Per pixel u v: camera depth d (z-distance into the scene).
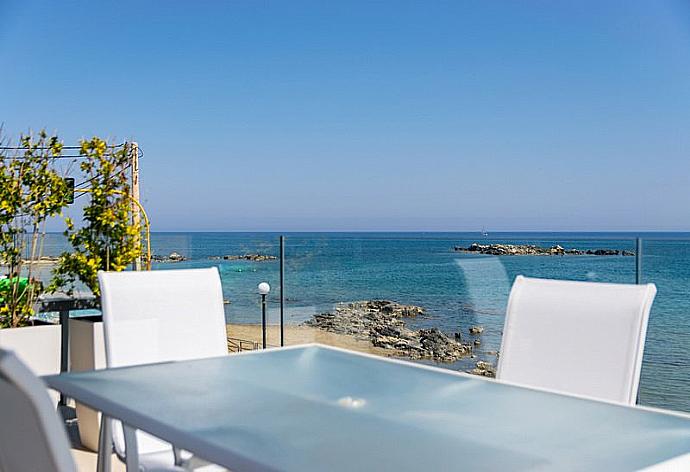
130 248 5.33
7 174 5.05
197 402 2.19
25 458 1.38
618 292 2.72
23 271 5.14
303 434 1.87
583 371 2.71
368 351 5.04
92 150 5.29
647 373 4.07
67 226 5.24
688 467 1.71
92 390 2.34
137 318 3.25
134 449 2.82
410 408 2.14
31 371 1.23
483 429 1.93
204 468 2.94
